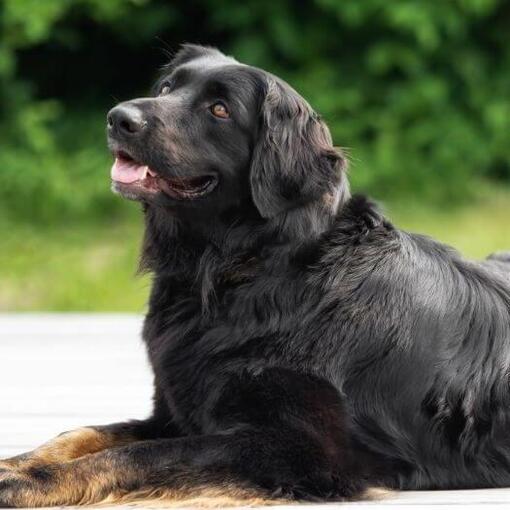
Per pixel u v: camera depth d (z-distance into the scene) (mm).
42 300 19234
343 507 6637
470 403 7715
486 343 7859
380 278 7629
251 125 7984
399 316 7590
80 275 20172
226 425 7332
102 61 26375
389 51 24469
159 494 6770
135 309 18703
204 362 7543
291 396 7195
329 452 7039
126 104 7852
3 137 23781
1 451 8273
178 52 8906
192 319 7750
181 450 6926
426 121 24906
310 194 7738
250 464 6895
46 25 22766
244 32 25203
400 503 6809
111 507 6656
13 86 23953
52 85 26109
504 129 25016
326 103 24406
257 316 7496
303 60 25078
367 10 24109
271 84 8000
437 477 7621
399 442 7539
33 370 11562
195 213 7887
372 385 7504
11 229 22219
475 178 25453
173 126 7887
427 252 8078
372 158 24453
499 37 25500
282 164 7750
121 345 12945
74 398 10250
